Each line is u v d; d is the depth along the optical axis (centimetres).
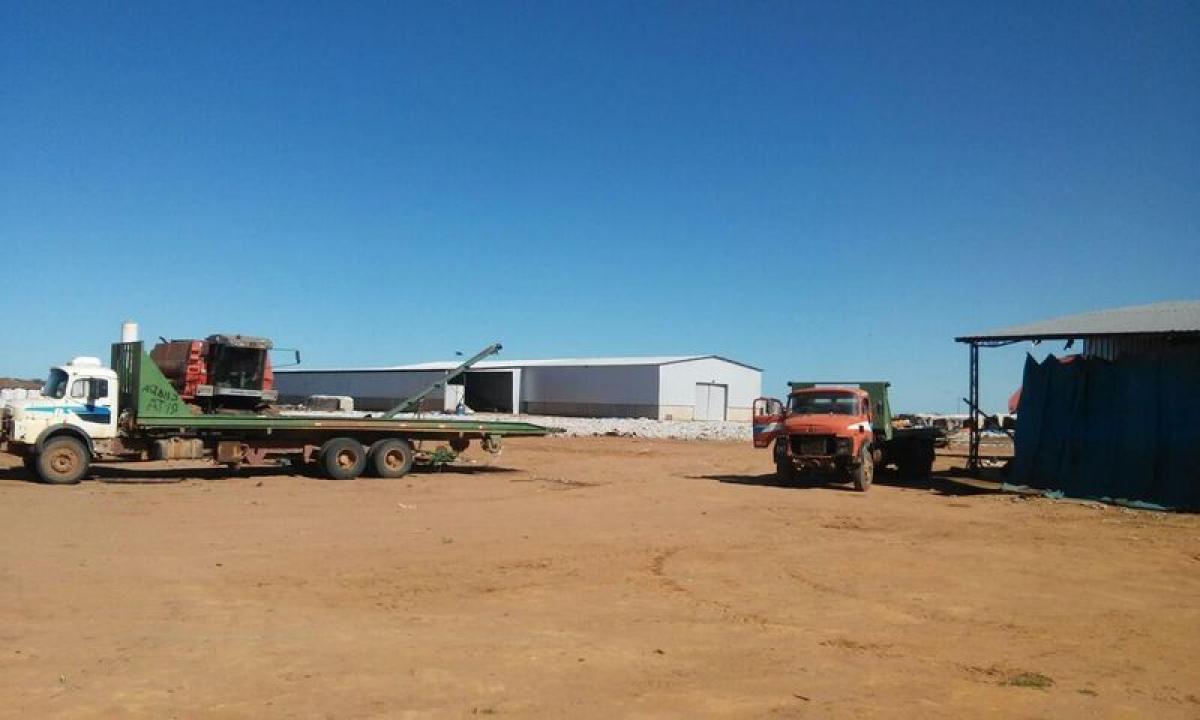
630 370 6756
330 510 1678
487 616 895
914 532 1550
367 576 1084
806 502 1955
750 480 2444
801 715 618
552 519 1609
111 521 1468
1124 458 2089
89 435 2034
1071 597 1049
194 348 2586
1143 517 1792
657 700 641
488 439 2533
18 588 958
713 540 1412
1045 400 2305
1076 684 713
